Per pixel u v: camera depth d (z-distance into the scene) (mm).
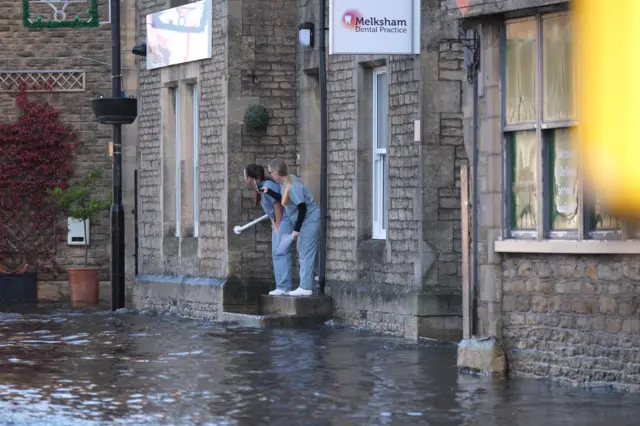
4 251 37281
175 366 19578
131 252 35906
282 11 28609
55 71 37438
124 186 36031
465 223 19031
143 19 32250
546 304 17797
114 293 31531
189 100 30641
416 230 24062
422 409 15555
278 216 27031
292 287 28344
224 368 19297
